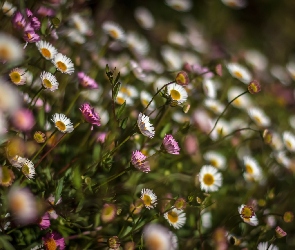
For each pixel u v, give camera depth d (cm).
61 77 97
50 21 96
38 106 94
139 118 87
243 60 135
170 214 91
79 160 93
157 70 117
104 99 101
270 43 194
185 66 103
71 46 104
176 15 177
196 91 108
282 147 113
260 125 111
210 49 152
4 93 86
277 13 204
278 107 127
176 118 103
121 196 93
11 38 90
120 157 94
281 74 141
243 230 95
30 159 89
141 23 132
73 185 89
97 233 90
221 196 102
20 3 92
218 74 103
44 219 87
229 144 110
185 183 100
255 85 95
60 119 88
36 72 96
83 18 110
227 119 117
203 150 101
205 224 97
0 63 90
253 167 104
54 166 93
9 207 85
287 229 105
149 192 89
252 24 198
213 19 184
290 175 109
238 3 130
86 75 98
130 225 90
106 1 127
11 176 85
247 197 100
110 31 105
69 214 89
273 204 102
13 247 86
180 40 134
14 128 89
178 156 98
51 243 87
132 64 106
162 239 91
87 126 96
